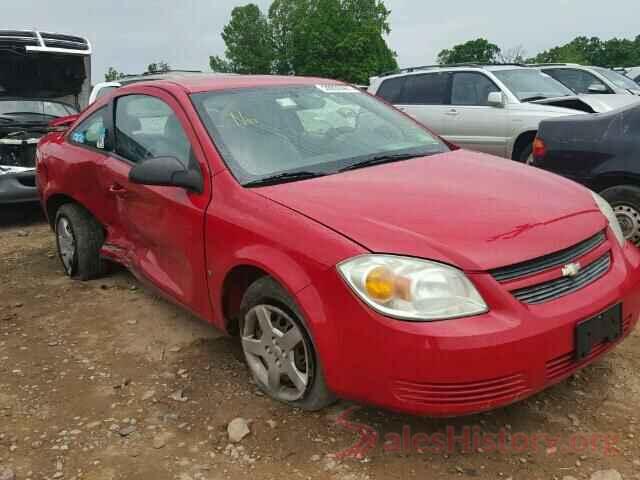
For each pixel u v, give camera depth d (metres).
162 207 3.65
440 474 2.59
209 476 2.65
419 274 2.46
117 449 2.87
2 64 8.98
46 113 9.27
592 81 11.04
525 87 8.77
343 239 2.64
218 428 2.98
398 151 3.77
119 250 4.47
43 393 3.38
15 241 6.69
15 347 3.96
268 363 3.08
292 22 71.50
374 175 3.30
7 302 4.76
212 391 3.30
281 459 2.73
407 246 2.55
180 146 3.65
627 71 16.86
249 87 3.96
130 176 3.43
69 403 3.27
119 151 4.34
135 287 4.91
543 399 3.09
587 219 2.93
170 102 3.81
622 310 2.83
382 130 4.02
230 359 3.64
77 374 3.58
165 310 4.43
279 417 3.02
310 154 3.55
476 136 8.69
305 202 2.95
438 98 9.20
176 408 3.16
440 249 2.53
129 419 3.09
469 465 2.64
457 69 9.11
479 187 3.12
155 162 3.39
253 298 3.05
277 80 4.18
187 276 3.56
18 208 7.61
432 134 4.21
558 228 2.76
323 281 2.62
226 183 3.26
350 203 2.89
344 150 3.66
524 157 8.27
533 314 2.49
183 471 2.69
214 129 3.52
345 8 66.00
